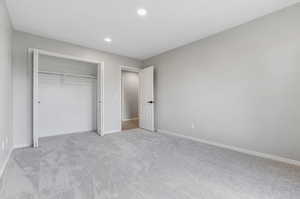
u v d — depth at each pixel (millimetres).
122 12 2217
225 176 1740
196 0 1953
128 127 4914
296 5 2025
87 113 4316
